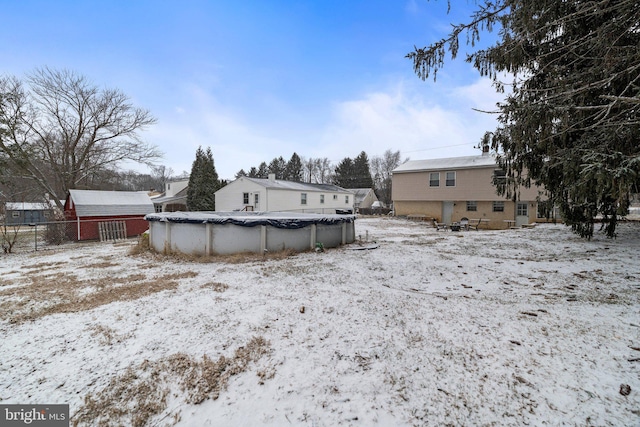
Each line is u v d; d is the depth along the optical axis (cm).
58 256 798
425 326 303
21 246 1060
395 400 194
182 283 476
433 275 522
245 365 238
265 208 2075
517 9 477
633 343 253
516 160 618
